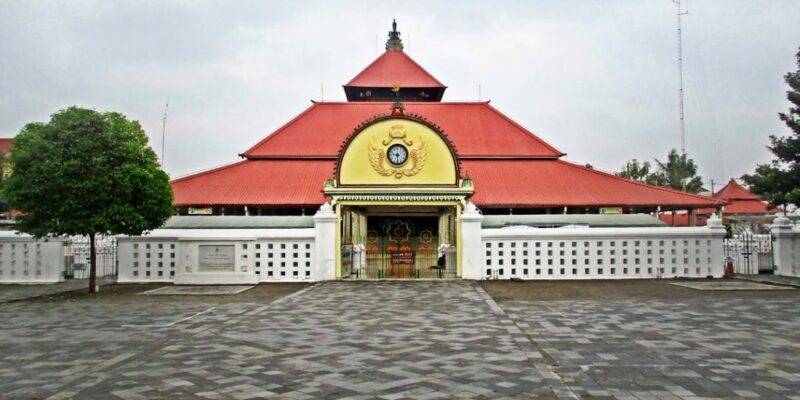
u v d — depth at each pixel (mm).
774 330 14961
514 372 10938
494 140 56094
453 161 30531
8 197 23938
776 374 10719
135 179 24844
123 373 11047
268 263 29453
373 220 38219
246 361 11922
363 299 21734
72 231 24344
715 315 17375
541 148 55625
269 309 19250
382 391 9812
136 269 30109
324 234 29469
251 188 49781
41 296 24125
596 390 9820
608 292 23781
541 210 50125
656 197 49906
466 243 29500
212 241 28359
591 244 29672
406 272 34344
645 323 16062
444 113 59031
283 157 53812
